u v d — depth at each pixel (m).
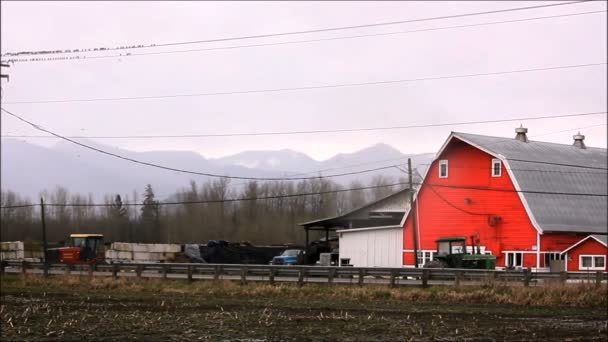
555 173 55.78
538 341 22.31
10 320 26.78
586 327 25.83
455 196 55.03
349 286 40.09
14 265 52.59
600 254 49.03
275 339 22.48
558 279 37.72
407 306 33.56
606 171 60.38
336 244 68.81
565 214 53.25
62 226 107.06
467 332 24.28
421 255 55.69
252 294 39.84
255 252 69.62
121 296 39.09
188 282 44.66
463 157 55.12
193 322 26.84
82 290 43.34
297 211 107.69
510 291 36.56
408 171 51.28
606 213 56.50
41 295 39.75
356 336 23.23
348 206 115.81
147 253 69.38
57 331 24.14
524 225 51.22
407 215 56.25
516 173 52.53
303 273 41.72
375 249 57.50
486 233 53.03
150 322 26.81
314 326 25.75
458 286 38.12
